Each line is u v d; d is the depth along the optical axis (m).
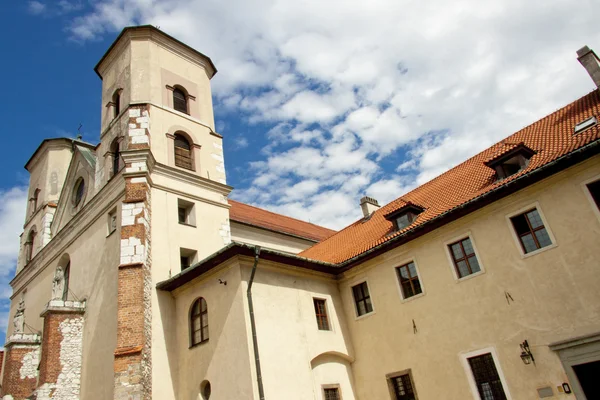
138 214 19.17
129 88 23.72
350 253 21.12
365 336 19.05
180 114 24.45
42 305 24.94
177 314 18.66
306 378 16.61
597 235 13.97
